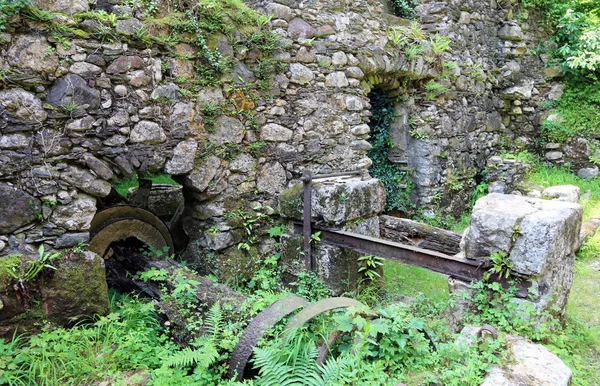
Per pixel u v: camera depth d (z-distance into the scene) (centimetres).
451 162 688
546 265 285
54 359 268
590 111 782
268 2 437
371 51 528
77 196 323
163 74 364
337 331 257
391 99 642
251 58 421
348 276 404
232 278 415
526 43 800
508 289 296
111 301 348
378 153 666
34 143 301
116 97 336
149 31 351
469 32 704
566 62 779
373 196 427
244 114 419
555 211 306
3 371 250
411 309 369
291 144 459
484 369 236
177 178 397
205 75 387
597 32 739
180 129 375
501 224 294
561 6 804
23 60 292
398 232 477
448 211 691
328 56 480
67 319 306
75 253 314
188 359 242
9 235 294
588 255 498
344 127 504
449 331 306
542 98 832
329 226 402
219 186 407
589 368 290
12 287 283
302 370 233
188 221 431
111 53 331
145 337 294
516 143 830
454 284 317
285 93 449
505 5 768
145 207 440
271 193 447
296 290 420
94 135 327
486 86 759
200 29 379
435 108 653
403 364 245
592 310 381
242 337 256
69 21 309
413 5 663
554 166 812
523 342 268
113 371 265
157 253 392
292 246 424
